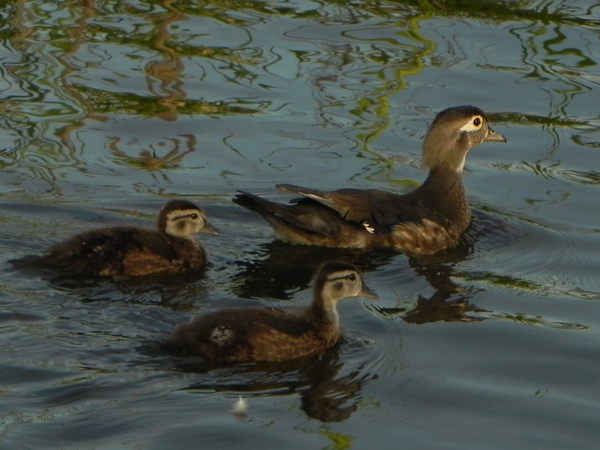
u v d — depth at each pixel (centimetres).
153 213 1755
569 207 1853
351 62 2223
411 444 1195
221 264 1636
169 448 1151
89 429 1173
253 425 1200
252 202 1672
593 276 1633
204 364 1313
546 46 2305
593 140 2038
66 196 1784
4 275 1512
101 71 2147
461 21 2409
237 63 2202
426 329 1459
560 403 1298
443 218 1775
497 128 2070
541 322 1488
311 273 1616
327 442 1182
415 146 1983
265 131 2009
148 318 1425
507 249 1733
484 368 1370
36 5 2400
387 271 1647
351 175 1895
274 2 2500
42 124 1986
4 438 1145
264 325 1362
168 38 2289
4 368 1271
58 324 1386
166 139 1975
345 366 1354
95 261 1543
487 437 1219
